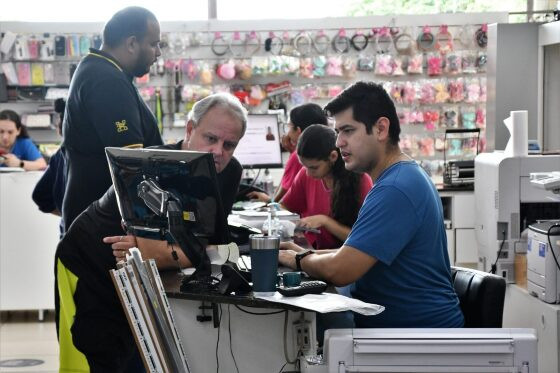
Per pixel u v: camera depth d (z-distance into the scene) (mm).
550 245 3377
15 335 5246
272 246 2168
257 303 2104
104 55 3342
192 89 7484
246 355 2338
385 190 2305
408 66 7523
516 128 3908
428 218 2346
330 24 7547
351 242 2301
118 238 2443
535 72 6008
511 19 8039
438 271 2412
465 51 7539
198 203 2230
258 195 4895
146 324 2055
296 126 4617
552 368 3359
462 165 6086
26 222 5449
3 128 6355
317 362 2098
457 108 7613
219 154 2504
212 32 7555
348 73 7562
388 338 2016
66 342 2520
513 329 2049
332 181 3461
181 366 2129
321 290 2215
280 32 7566
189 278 2297
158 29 3490
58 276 2520
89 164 3252
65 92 7453
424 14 7555
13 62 7449
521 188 3895
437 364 2014
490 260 4051
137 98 3393
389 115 2396
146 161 2264
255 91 7496
